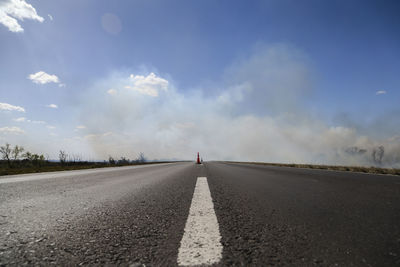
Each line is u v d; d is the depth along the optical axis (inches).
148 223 62.2
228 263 35.9
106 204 91.1
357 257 38.3
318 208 80.6
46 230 56.3
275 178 209.2
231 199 99.8
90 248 43.6
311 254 39.7
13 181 207.2
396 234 51.1
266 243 45.5
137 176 252.2
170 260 37.4
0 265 35.9
